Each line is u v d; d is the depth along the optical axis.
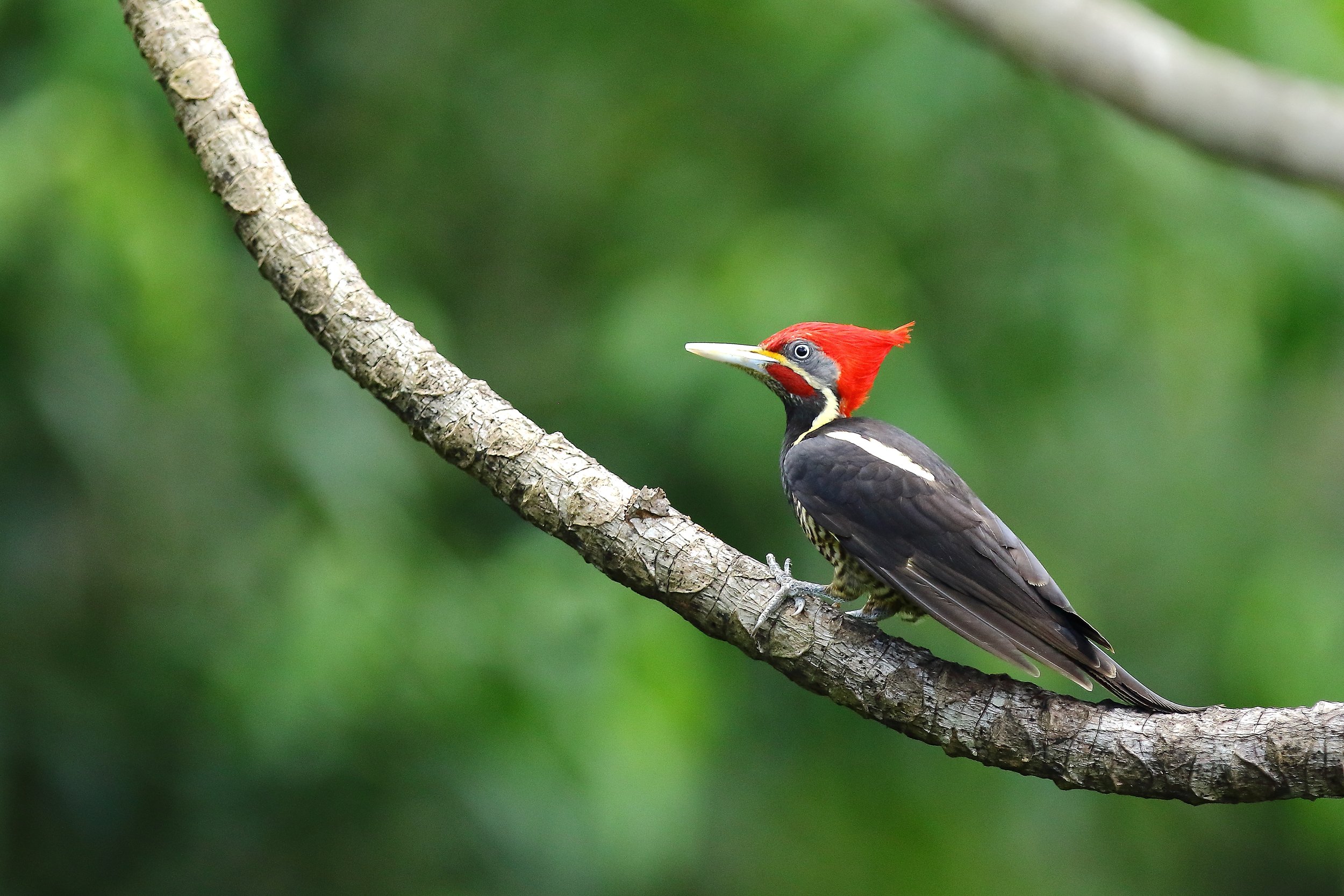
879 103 12.17
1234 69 6.95
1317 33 12.28
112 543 11.62
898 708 6.23
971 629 6.71
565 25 13.56
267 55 11.65
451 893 11.90
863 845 14.05
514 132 13.94
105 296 10.06
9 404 10.88
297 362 11.81
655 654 11.22
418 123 13.94
